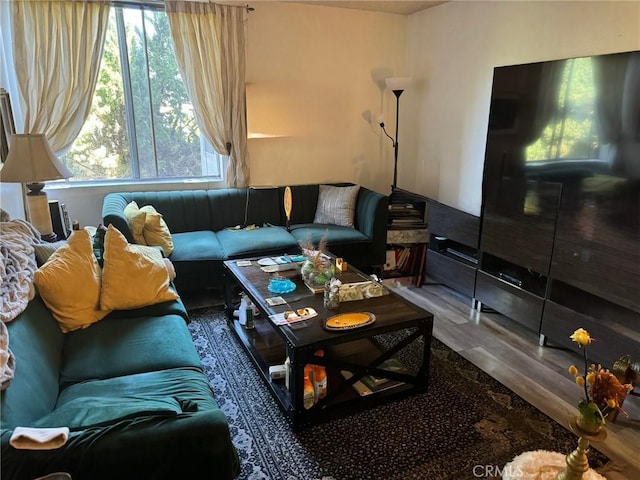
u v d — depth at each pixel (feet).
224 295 11.63
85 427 4.17
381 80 14.83
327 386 7.33
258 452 6.34
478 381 8.11
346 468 6.07
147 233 10.36
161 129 12.78
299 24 13.32
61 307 6.93
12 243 6.83
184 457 4.18
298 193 14.06
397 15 14.40
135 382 5.61
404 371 7.73
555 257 9.02
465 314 11.03
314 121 14.28
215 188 13.55
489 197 10.62
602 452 6.42
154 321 7.30
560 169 8.74
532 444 6.55
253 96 13.32
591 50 8.81
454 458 6.27
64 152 11.58
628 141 7.43
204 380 5.97
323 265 8.50
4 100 9.73
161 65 12.33
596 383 3.75
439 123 13.48
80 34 10.92
